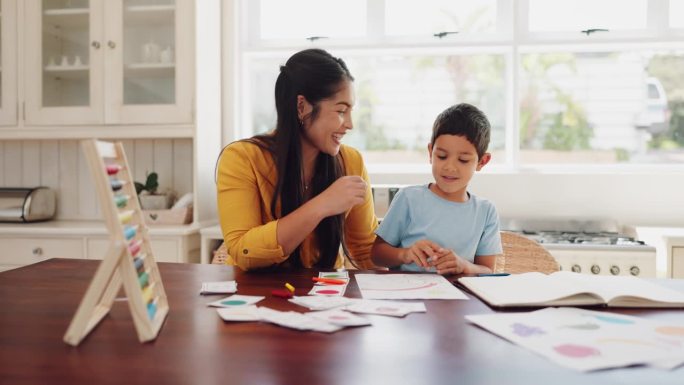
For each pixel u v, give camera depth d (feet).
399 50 8.70
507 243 4.91
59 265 3.90
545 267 4.74
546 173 8.17
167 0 7.63
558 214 8.15
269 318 2.39
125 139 8.70
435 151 4.34
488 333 2.23
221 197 4.02
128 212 2.35
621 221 8.04
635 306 2.65
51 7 7.81
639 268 6.36
